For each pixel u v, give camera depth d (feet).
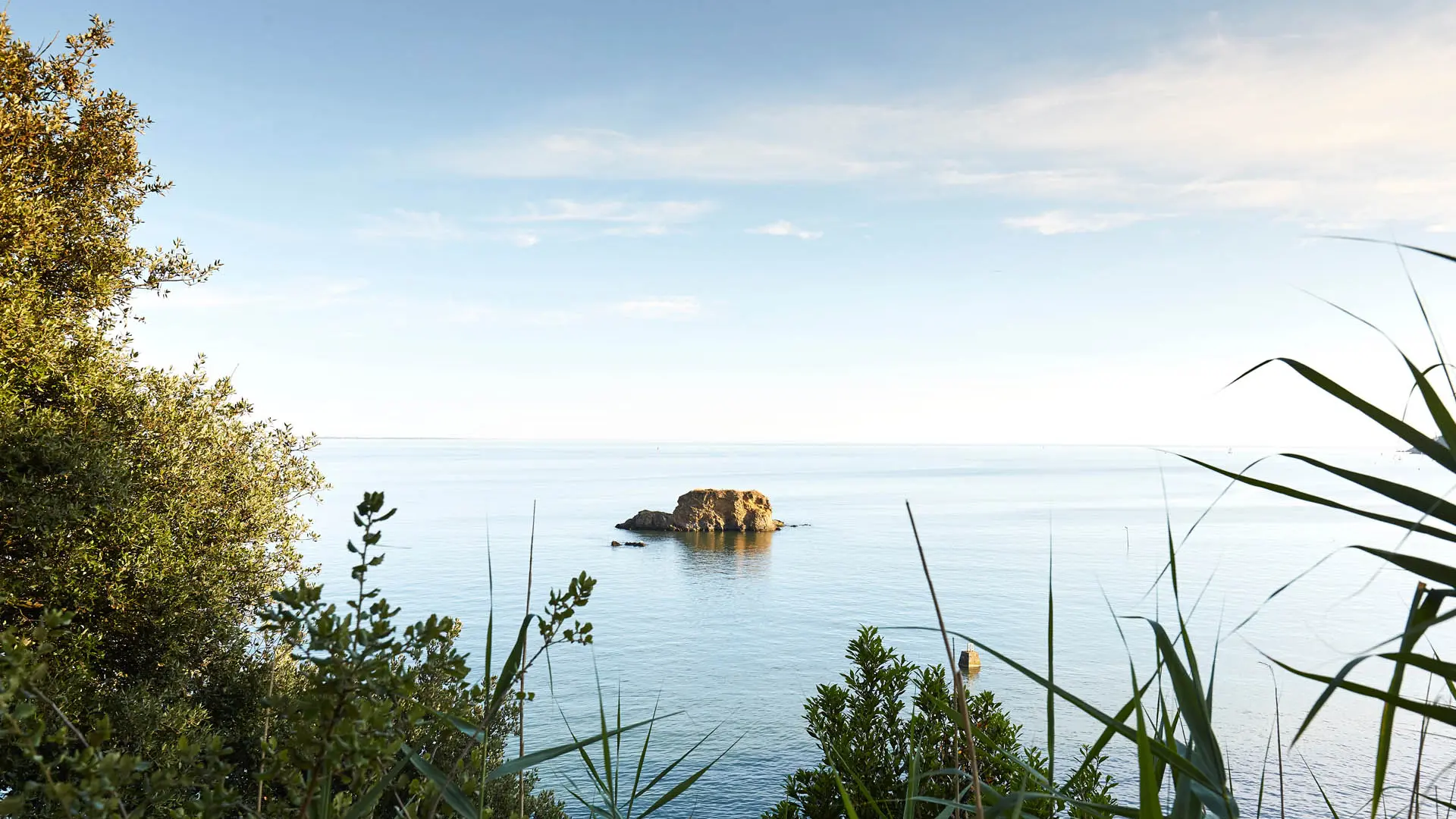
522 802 5.72
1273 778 89.40
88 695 28.96
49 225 35.27
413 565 332.39
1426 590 3.45
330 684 4.26
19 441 30.68
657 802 5.94
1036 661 185.16
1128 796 71.26
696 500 487.20
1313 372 3.96
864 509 635.66
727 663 193.67
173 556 37.27
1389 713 3.48
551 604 5.68
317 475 52.75
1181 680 4.07
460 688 5.52
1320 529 484.33
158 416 39.86
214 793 4.36
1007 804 4.82
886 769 22.08
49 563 30.96
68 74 40.09
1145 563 346.33
